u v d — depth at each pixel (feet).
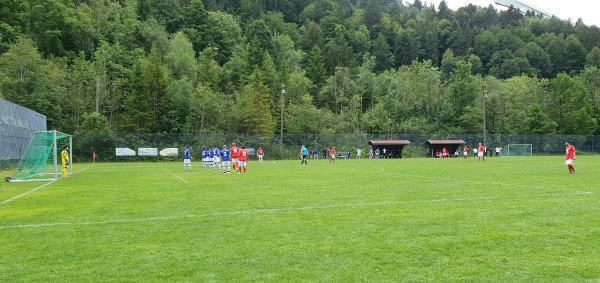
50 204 47.01
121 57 310.45
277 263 22.84
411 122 306.96
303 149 150.61
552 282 19.58
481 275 20.62
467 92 315.37
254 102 249.34
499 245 26.03
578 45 478.59
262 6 526.98
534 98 315.17
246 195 52.75
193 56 321.52
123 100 262.67
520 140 256.52
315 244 26.71
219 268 22.08
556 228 30.58
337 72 344.08
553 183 64.75
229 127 251.60
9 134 127.54
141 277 20.81
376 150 226.38
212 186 65.98
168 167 139.03
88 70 258.37
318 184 67.05
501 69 466.70
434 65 522.47
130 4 392.88
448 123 315.58
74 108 240.12
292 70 376.27
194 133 221.46
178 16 395.34
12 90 222.89
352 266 22.18
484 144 239.91
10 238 29.63
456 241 27.07
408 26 579.07
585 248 25.11
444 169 106.42
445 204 43.01
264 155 218.59
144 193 57.21
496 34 529.04
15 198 53.01
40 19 295.89
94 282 20.18
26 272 21.79
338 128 284.82
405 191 55.42
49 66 240.12
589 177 76.23
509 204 42.50
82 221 35.83
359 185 64.64
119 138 197.16
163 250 25.79
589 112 308.81
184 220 35.63
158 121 246.27
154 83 248.32
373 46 504.43
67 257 24.53
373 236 28.68
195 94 256.73
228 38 398.21
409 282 19.74
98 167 140.87
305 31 485.56
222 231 30.96
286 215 37.35
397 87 341.62
